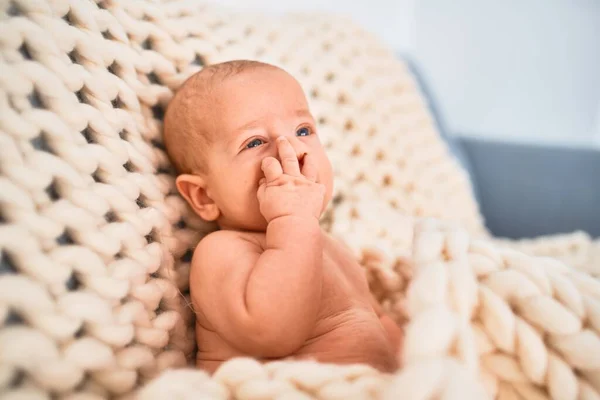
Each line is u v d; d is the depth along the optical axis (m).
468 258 0.44
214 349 0.55
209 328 0.56
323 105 0.92
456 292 0.40
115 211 0.49
